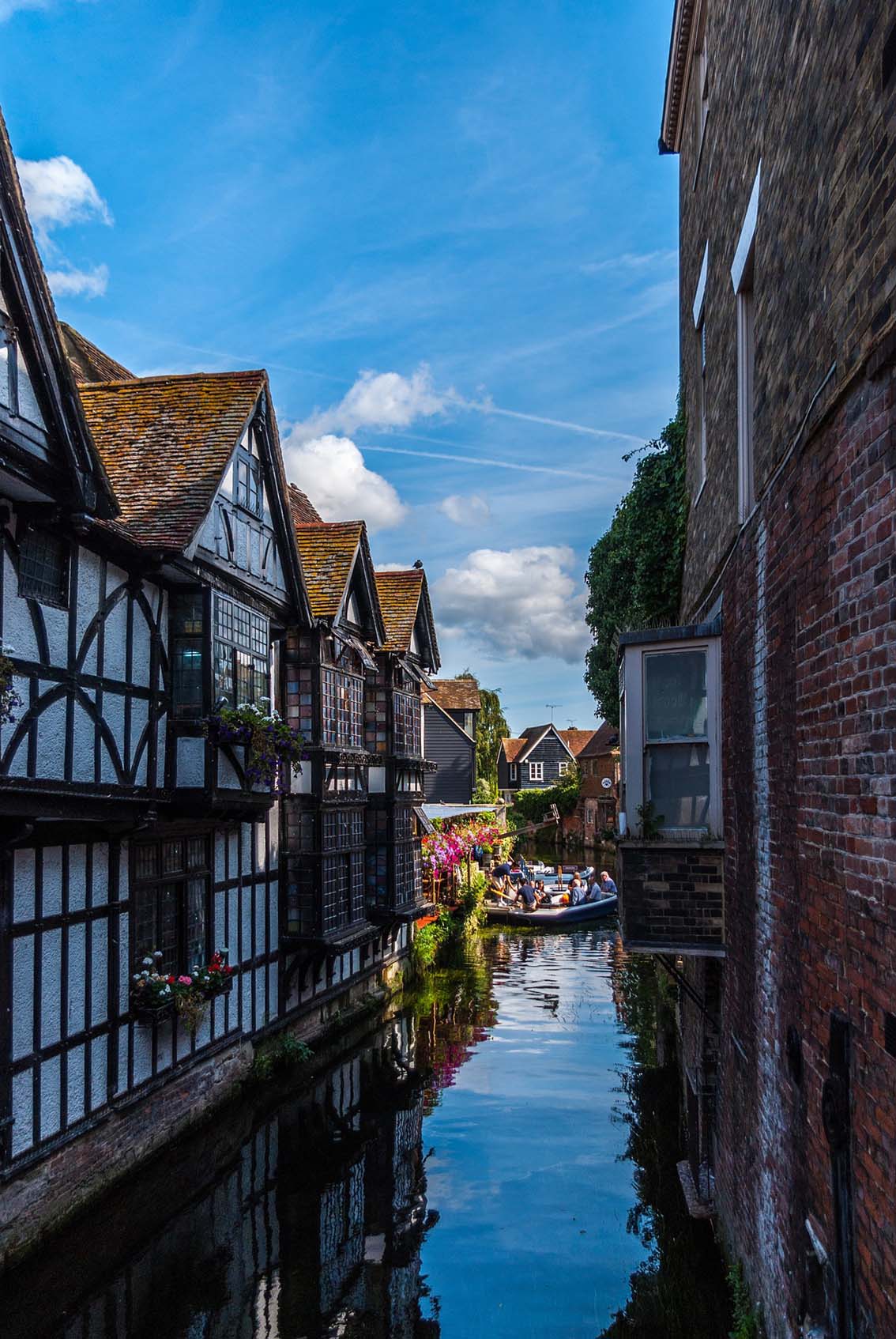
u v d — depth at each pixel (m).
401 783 17.44
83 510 7.25
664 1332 6.25
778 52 4.66
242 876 11.48
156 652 9.21
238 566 10.68
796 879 4.27
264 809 10.97
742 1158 5.79
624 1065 12.84
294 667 13.30
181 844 10.02
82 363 13.25
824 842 3.76
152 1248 7.68
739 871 5.88
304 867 12.91
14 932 7.14
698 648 6.72
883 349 2.93
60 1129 7.62
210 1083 10.30
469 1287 7.07
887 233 2.93
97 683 8.12
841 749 3.52
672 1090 11.65
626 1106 11.15
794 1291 4.29
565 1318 6.57
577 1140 10.09
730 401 6.38
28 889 7.34
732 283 6.21
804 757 4.11
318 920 12.74
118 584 8.63
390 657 17.14
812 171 3.94
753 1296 5.40
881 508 3.05
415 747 19.06
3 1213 6.88
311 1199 8.67
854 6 3.28
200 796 9.40
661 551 10.66
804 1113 4.08
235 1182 9.02
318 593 13.62
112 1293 6.98
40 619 7.34
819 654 3.84
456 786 36.69
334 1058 13.21
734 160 6.22
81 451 7.23
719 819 6.58
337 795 13.59
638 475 11.38
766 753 5.03
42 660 7.32
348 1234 7.94
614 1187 8.86
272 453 11.75
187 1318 6.65
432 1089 11.84
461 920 24.72
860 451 3.28
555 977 18.83
